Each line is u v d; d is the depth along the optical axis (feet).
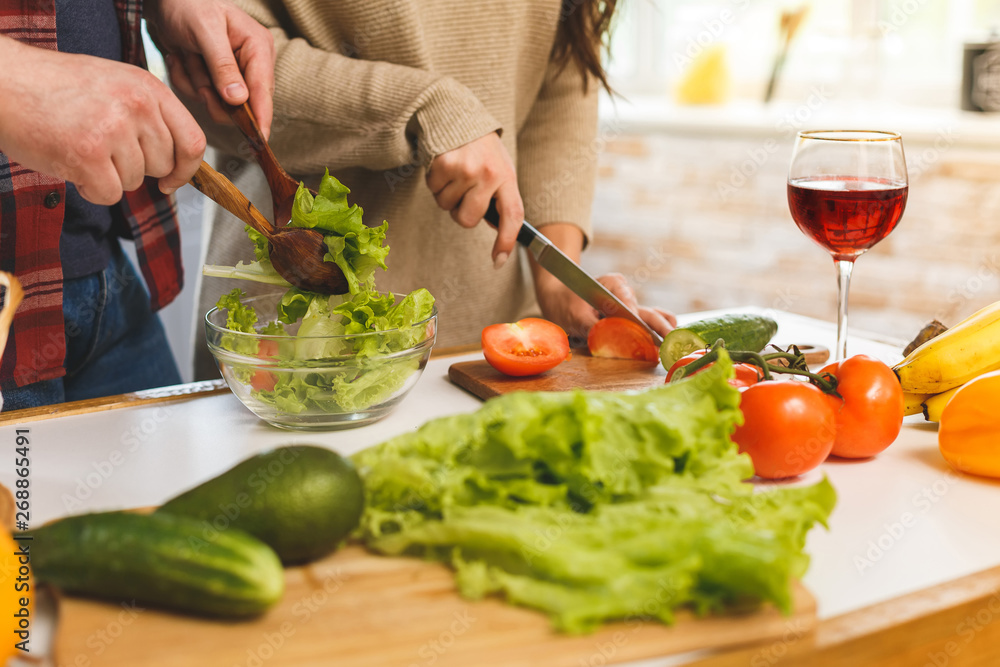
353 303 2.94
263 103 3.43
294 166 4.20
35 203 3.64
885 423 2.65
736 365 3.03
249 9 4.05
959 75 8.46
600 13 4.47
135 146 2.76
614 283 4.16
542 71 4.68
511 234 3.82
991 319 2.88
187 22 3.36
